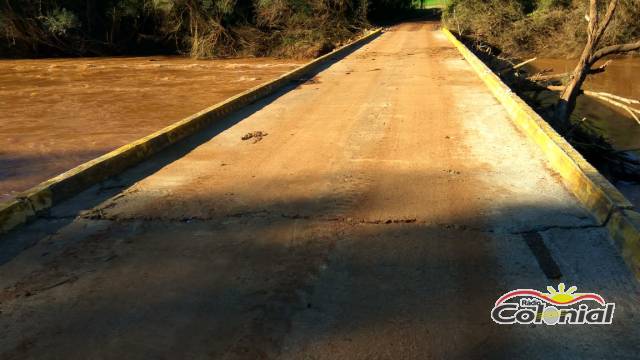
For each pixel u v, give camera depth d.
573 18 23.39
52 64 21.38
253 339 2.60
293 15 24.23
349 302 2.88
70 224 4.11
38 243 3.80
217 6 22.75
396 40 23.72
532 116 6.36
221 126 7.36
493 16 26.48
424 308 2.79
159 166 5.58
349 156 5.65
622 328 2.57
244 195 4.58
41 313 2.91
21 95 13.30
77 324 2.79
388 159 5.47
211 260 3.43
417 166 5.19
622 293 2.86
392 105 8.41
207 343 2.59
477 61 12.56
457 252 3.37
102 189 4.89
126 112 10.55
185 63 21.28
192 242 3.71
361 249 3.48
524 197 4.21
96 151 7.53
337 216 4.04
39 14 23.19
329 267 3.27
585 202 3.98
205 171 5.34
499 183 4.58
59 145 7.91
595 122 12.05
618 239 3.34
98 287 3.16
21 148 7.79
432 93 9.37
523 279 3.03
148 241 3.76
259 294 3.00
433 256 3.34
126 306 2.94
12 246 3.76
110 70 19.02
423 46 19.80
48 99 12.52
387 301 2.87
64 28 23.25
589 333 2.54
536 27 24.80
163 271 3.32
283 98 9.48
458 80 10.78
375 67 13.68
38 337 2.69
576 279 3.00
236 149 6.14
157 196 4.65
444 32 27.11
